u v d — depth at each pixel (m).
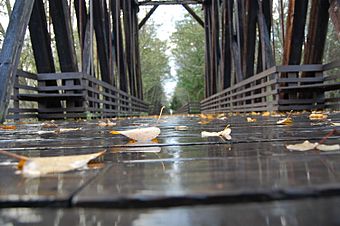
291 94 7.07
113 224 0.50
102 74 9.90
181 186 0.68
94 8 8.97
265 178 0.73
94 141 2.09
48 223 0.51
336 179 0.69
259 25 7.62
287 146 1.42
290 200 0.56
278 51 13.15
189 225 0.48
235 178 0.74
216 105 15.28
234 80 11.30
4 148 1.79
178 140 1.97
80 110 7.23
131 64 15.96
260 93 8.30
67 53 6.93
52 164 0.93
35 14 6.41
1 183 0.78
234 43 10.98
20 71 5.95
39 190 0.69
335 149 1.24
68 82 6.98
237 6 9.81
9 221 0.52
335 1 5.31
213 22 15.40
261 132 2.33
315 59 6.75
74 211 0.56
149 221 0.50
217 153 1.31
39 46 6.73
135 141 2.00
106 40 10.31
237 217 0.49
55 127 4.14
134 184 0.72
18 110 6.02
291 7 6.49
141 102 19.69
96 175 0.87
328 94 9.15
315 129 2.46
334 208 0.51
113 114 10.85
